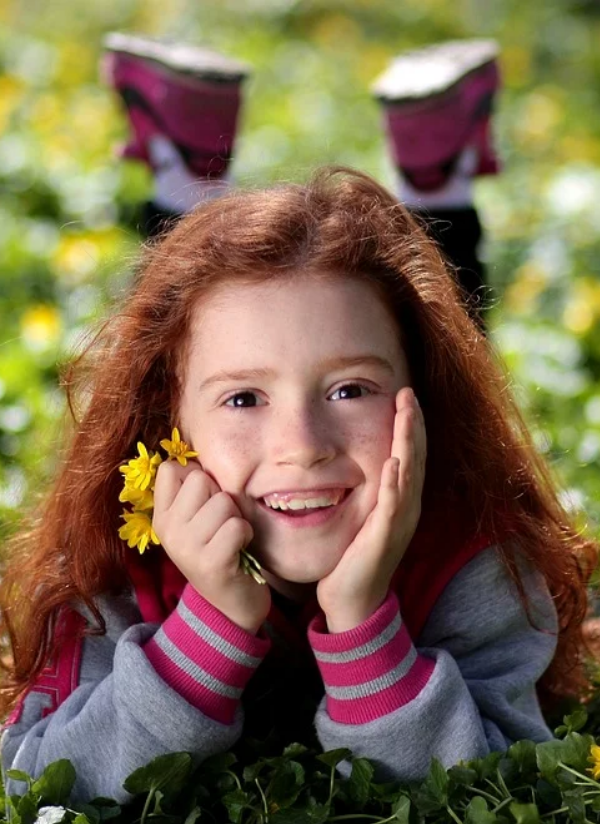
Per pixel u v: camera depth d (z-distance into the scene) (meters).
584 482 4.38
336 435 2.47
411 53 4.78
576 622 3.04
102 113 9.69
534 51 13.15
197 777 2.54
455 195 4.44
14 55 11.21
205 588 2.48
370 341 2.51
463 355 2.82
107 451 2.79
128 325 2.77
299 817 2.40
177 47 4.59
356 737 2.49
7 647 3.04
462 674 2.72
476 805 2.36
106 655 2.78
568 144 10.13
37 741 2.65
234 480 2.49
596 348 5.95
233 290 2.53
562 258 7.19
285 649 2.75
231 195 2.82
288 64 11.95
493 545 2.79
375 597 2.49
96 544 2.78
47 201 7.52
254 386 2.49
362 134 9.73
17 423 4.74
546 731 2.69
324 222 2.60
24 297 6.16
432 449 2.84
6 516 3.73
